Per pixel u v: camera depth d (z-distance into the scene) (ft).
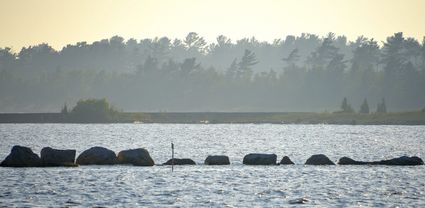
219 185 285.43
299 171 329.52
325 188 280.10
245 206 241.55
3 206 237.45
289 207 240.53
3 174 307.17
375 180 301.84
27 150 334.65
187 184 287.28
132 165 343.67
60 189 271.90
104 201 248.11
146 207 237.86
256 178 305.32
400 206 243.81
